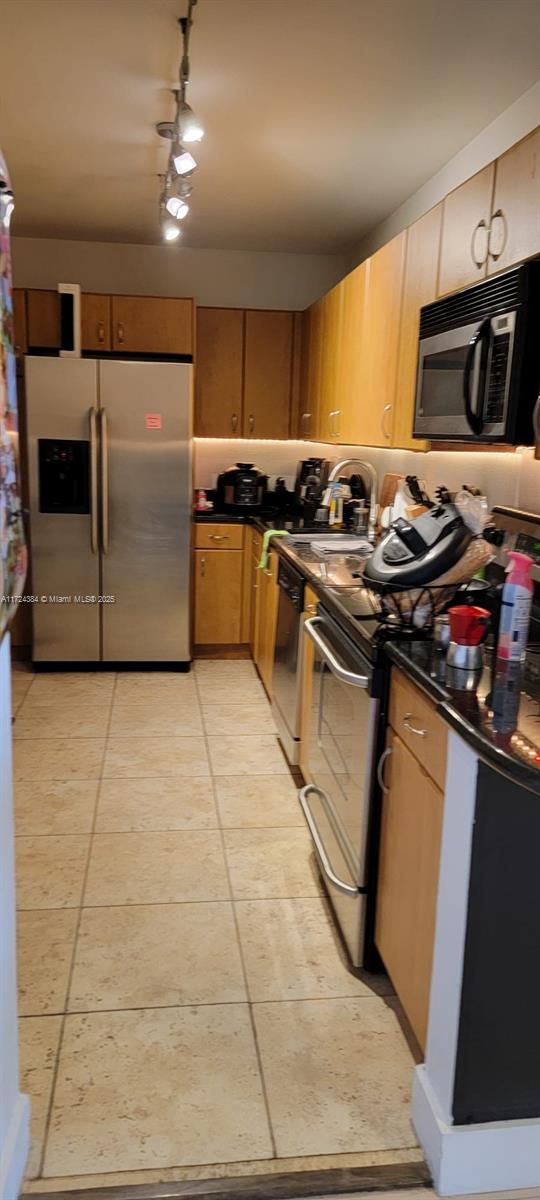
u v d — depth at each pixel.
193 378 4.73
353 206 4.11
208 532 4.95
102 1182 1.50
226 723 3.98
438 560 1.92
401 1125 1.65
